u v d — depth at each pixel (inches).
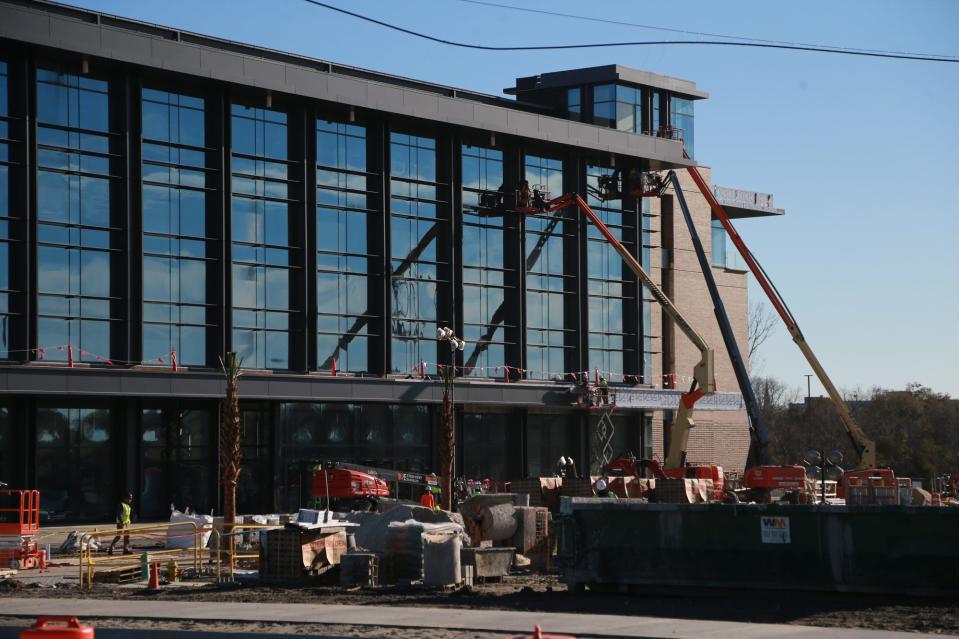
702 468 2293.3
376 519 1268.5
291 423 2354.8
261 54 2416.3
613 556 977.5
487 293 2709.2
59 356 2020.2
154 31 2253.9
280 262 2341.3
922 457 4202.8
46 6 2101.4
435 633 751.1
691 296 3280.0
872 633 706.8
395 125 2556.6
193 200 2220.7
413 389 2496.3
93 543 1664.6
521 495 1518.2
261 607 908.6
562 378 2832.2
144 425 2169.0
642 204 3068.4
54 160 2043.6
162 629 791.7
